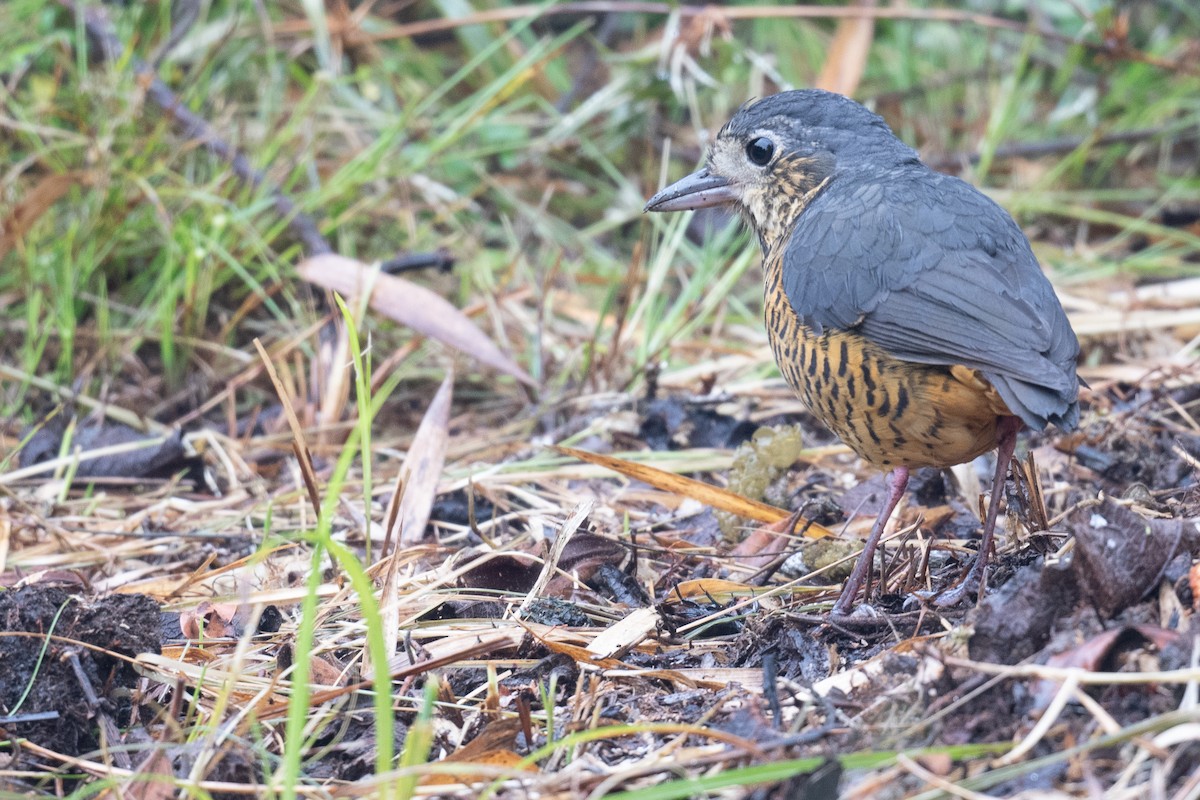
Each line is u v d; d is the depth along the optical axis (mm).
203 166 14484
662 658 7867
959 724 6316
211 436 11852
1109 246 15422
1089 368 12352
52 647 7379
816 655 7504
